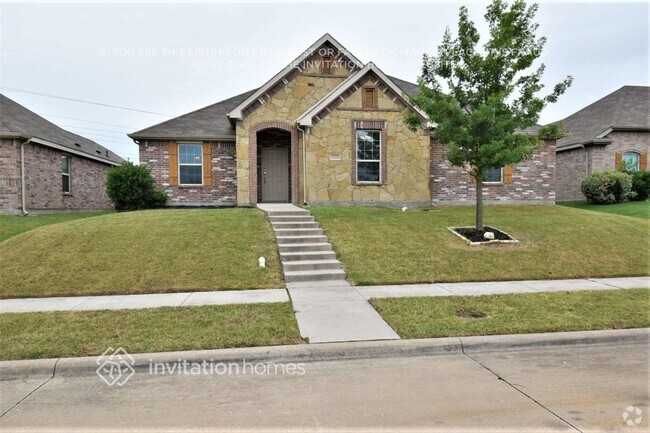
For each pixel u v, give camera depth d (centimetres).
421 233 1119
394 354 494
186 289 772
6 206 1471
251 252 949
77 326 557
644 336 539
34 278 799
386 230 1129
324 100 1448
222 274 840
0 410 367
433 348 501
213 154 1672
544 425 336
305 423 340
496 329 544
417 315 603
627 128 2002
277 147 1698
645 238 1115
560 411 359
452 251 995
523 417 348
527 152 1010
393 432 326
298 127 1502
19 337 514
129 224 1102
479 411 359
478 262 934
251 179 1520
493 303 667
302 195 1550
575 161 2180
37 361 446
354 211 1321
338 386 411
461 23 1057
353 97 1467
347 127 1464
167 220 1150
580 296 709
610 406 368
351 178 1468
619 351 506
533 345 518
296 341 505
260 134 1683
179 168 1659
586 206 1902
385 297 714
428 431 327
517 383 415
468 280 846
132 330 541
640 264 945
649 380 422
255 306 655
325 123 1452
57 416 356
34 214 1538
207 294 745
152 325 561
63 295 738
